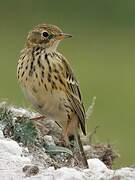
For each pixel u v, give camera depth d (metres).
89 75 32.81
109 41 38.53
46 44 13.80
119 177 11.51
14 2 39.91
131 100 29.19
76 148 13.69
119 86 31.39
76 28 39.06
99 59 35.75
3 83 27.95
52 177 11.64
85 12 40.22
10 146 12.51
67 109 13.74
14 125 13.24
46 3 40.06
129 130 24.78
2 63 32.97
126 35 39.25
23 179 11.74
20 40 37.00
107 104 28.12
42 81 13.49
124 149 22.44
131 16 40.09
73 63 34.69
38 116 14.37
